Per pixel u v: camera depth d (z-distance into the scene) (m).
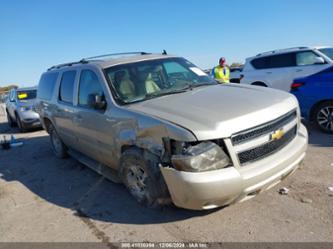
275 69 9.83
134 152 3.50
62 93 5.59
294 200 3.57
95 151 4.65
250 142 2.97
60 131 5.96
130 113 3.54
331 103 6.12
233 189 2.83
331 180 3.99
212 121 2.91
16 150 7.94
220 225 3.24
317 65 8.83
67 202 4.27
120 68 4.32
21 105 10.86
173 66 4.70
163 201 3.39
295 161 3.34
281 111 3.28
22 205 4.34
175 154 2.96
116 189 4.50
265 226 3.13
